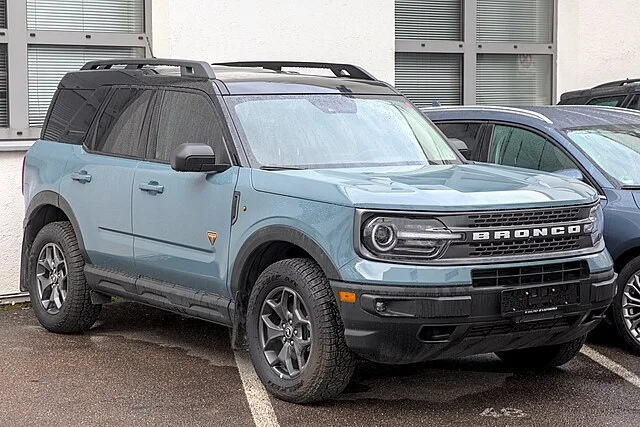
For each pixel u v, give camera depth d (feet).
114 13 37.27
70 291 28.07
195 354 26.43
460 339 20.26
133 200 25.76
